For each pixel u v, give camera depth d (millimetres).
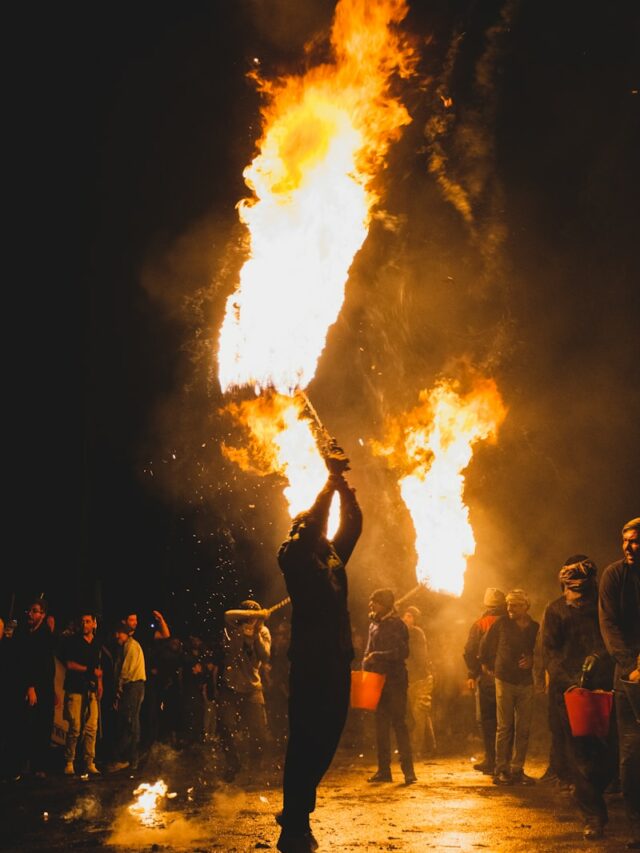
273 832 6980
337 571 5367
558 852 6027
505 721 9820
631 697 5906
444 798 8773
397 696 10250
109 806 8500
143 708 13648
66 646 11594
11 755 10883
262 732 10383
